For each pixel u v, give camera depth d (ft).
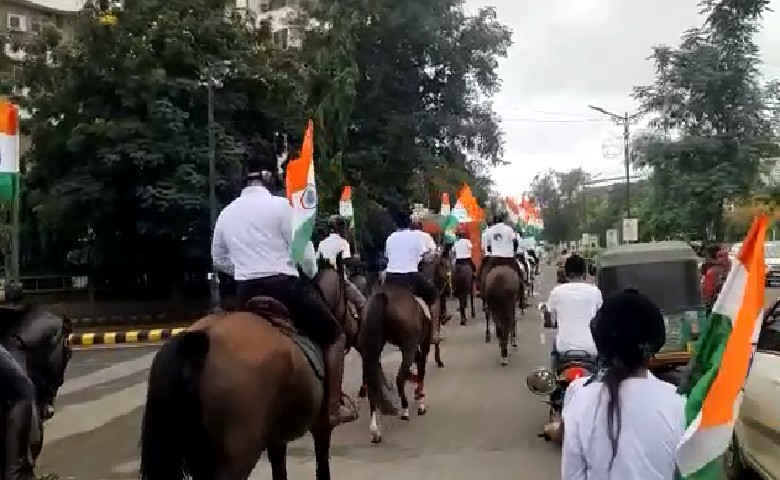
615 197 250.16
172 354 15.79
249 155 21.03
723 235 80.64
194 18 86.79
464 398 42.73
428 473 29.01
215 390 15.71
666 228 82.64
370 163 127.54
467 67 140.67
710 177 77.61
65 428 39.63
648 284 38.99
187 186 79.25
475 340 66.85
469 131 141.18
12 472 17.93
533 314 86.02
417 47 134.62
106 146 79.36
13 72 90.38
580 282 30.66
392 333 34.99
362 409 40.88
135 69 81.61
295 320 19.69
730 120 78.95
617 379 11.44
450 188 134.00
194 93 82.17
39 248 102.17
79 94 83.87
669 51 81.82
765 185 83.51
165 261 90.27
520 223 150.00
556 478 27.91
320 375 19.21
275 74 88.99
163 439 15.44
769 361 24.11
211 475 15.90
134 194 81.05
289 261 20.03
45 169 85.40
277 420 17.54
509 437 34.12
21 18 159.02
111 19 84.28
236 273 19.99
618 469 11.10
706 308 39.73
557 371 29.09
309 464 31.04
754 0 77.92
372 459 31.14
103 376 55.72
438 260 64.13
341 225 38.83
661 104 81.87
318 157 104.58
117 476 30.45
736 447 25.96
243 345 16.61
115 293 102.73
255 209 19.90
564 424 11.73
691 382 12.76
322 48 113.09
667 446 11.10
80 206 81.46
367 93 131.44
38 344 23.89
